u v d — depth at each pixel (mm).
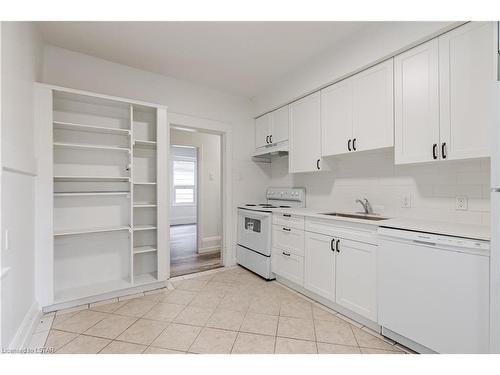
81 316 2113
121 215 2785
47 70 2383
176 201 7906
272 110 3457
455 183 1919
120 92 2768
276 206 3576
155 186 2951
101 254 2670
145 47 2443
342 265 2145
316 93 2762
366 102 2232
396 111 1989
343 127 2453
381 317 1809
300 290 2648
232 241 3621
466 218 1853
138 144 2803
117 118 2748
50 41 2336
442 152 1714
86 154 2592
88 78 2584
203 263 3721
